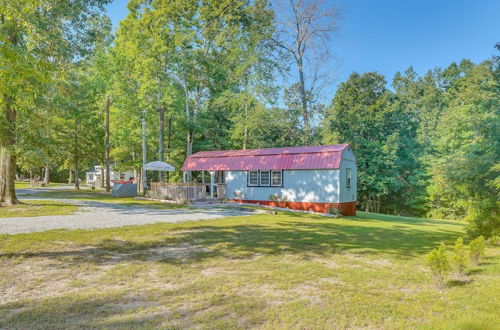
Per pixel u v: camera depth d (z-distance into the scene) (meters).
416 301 4.38
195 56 27.58
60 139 32.19
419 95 54.69
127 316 3.74
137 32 26.14
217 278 5.32
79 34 17.78
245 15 30.27
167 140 33.81
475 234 10.31
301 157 19.17
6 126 14.71
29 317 3.67
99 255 6.68
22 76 6.18
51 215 12.68
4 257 6.27
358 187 37.00
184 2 27.09
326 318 3.75
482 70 36.94
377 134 37.69
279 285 4.98
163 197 22.06
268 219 13.59
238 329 3.44
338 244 8.51
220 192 22.38
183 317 3.74
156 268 5.86
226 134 35.72
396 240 9.52
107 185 30.17
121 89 28.92
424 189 36.56
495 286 5.07
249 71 28.19
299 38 29.70
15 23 12.63
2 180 15.97
